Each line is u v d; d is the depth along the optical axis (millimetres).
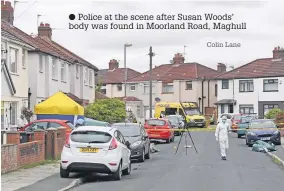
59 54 49406
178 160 28656
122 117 47625
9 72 35625
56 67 48500
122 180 19953
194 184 18562
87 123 35969
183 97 86938
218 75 84250
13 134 21625
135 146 27031
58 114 35375
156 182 19234
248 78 77625
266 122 40031
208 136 52031
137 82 90562
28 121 38156
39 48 43844
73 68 53562
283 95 74438
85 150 19484
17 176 19641
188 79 86312
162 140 42531
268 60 79938
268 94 75625
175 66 92438
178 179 20094
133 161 27812
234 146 39250
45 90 45844
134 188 17625
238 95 78812
